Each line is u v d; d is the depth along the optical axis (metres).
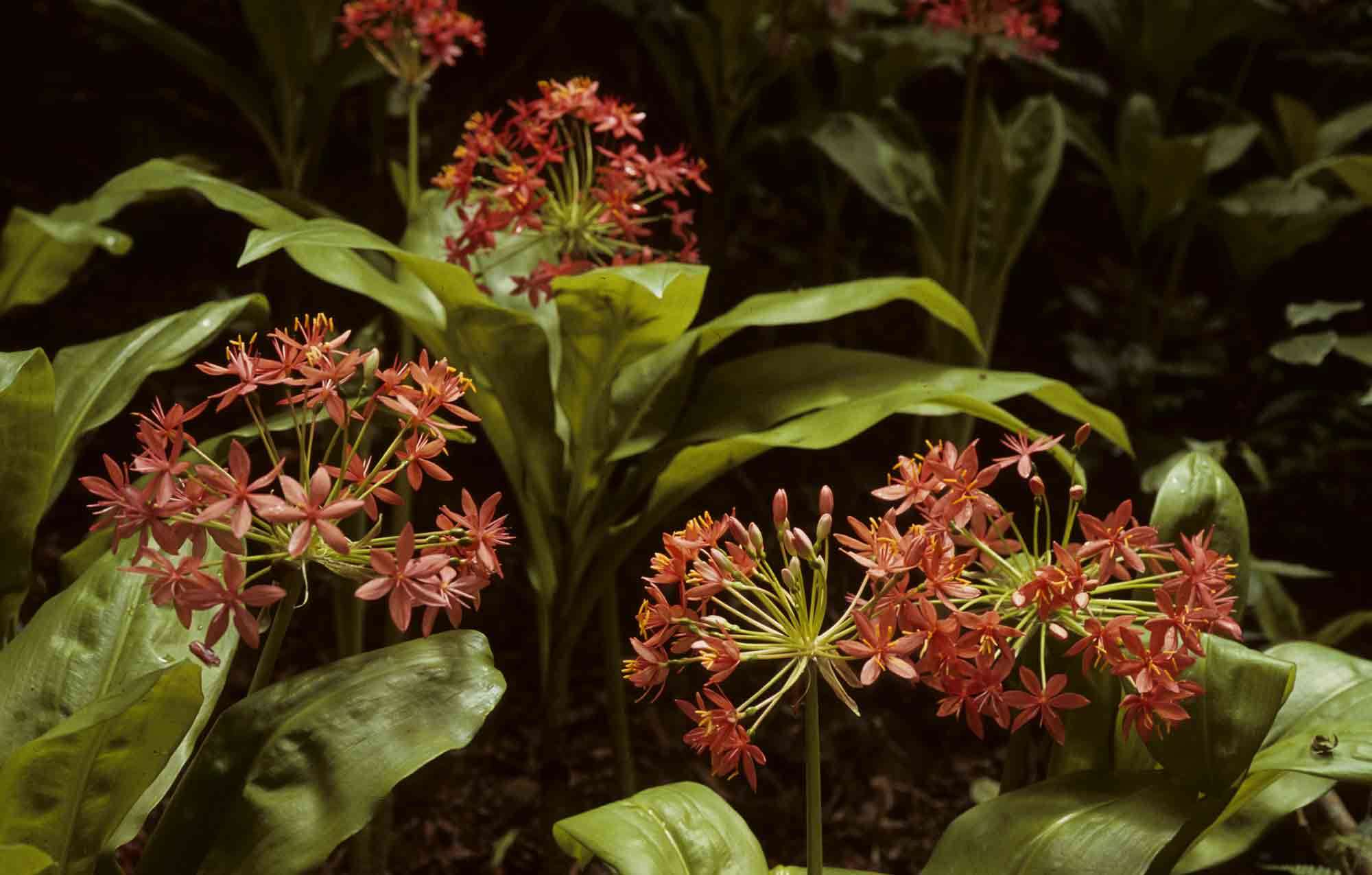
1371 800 1.10
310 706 0.88
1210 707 0.88
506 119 2.56
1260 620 1.27
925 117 2.88
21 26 2.55
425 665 0.89
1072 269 2.62
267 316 1.13
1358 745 0.88
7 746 0.89
